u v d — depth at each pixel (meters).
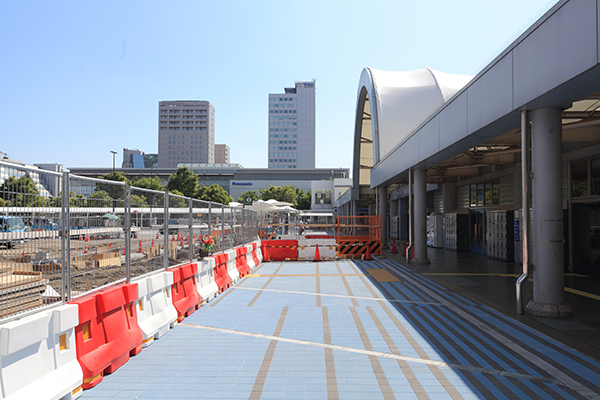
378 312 8.07
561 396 4.18
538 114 7.50
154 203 6.83
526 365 5.08
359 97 33.69
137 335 5.52
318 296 9.78
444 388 4.38
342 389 4.36
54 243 4.16
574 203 13.38
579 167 13.09
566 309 7.50
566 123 10.53
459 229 22.42
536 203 7.62
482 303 8.88
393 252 22.34
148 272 6.55
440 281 12.05
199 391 4.29
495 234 18.03
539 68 6.70
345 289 10.79
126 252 5.71
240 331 6.66
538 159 7.54
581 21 5.64
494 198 19.48
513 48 7.56
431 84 30.20
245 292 10.33
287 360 5.28
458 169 20.56
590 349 5.69
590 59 5.46
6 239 3.58
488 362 5.20
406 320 7.41
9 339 3.28
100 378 4.53
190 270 8.05
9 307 3.58
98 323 4.71
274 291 10.49
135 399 4.08
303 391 4.30
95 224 4.98
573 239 13.43
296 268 15.76
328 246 18.75
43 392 3.59
